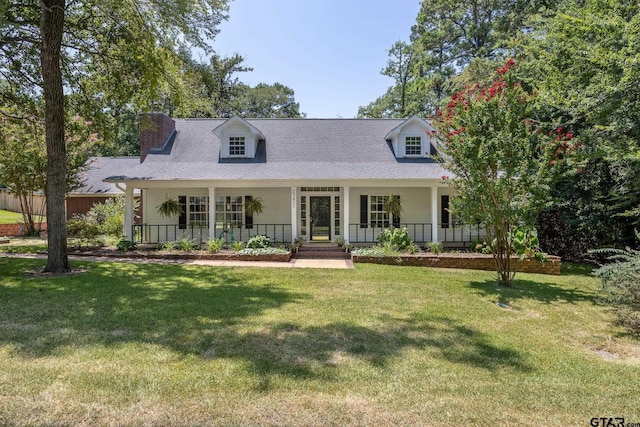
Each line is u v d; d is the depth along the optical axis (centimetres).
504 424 294
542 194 766
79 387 335
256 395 329
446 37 3041
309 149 1500
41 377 353
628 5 845
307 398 325
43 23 878
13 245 1484
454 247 1367
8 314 555
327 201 1504
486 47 2641
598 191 1120
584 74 887
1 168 1653
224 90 3484
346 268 1030
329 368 386
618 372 394
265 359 405
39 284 761
